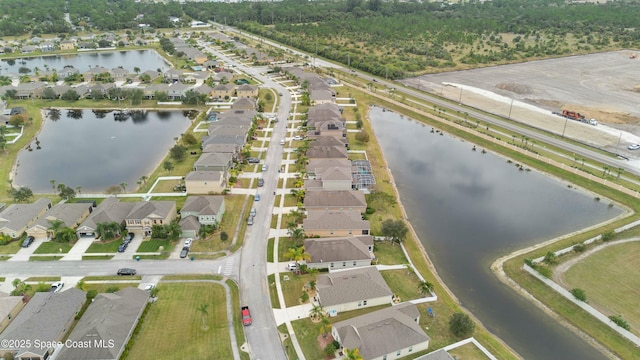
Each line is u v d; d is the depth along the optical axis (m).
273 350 78.75
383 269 100.62
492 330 86.75
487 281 100.31
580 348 82.50
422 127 195.00
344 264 100.62
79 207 119.25
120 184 141.12
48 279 97.00
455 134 184.50
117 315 81.81
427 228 119.94
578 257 104.94
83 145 173.50
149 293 89.94
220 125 172.38
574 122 192.00
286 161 153.38
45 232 111.31
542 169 152.88
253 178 141.62
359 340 76.19
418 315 84.62
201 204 116.44
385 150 170.00
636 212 125.44
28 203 126.12
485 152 169.25
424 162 160.38
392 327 78.44
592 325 86.38
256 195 129.50
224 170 138.25
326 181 130.75
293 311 88.12
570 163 153.50
